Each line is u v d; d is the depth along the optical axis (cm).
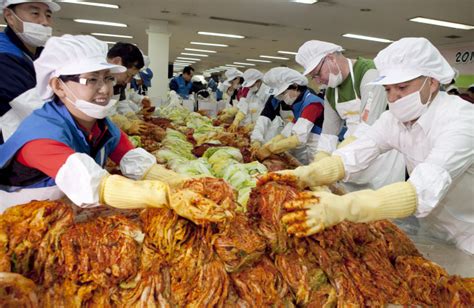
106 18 1024
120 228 115
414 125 174
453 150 148
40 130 138
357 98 298
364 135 196
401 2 637
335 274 123
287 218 120
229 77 891
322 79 302
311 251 125
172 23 1032
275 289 118
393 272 133
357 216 129
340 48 293
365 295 122
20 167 146
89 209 145
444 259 169
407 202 136
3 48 224
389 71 164
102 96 147
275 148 339
